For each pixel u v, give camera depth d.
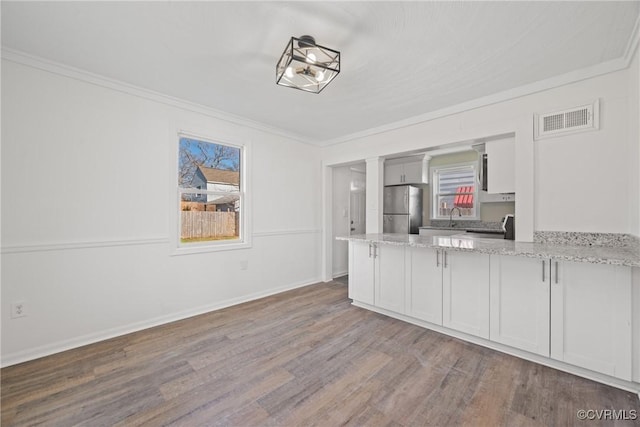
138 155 2.74
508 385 1.84
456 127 3.12
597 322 1.85
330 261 4.80
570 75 2.39
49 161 2.27
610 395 1.73
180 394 1.76
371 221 4.03
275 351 2.30
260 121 3.68
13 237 2.12
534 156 2.61
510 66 2.29
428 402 1.68
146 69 2.38
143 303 2.77
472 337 2.46
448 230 5.02
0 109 2.07
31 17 1.72
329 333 2.64
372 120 3.61
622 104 2.20
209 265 3.28
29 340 2.18
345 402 1.69
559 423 1.51
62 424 1.51
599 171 2.31
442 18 1.72
